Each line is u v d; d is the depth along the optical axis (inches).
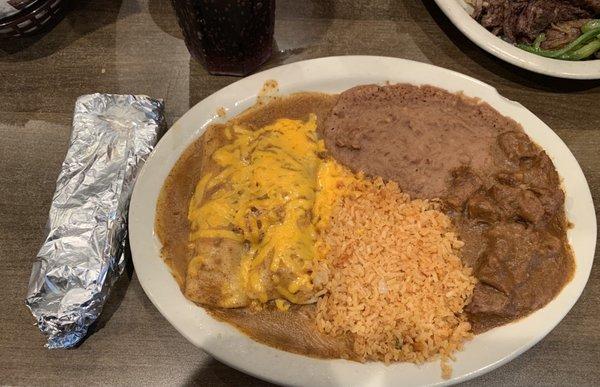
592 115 13.4
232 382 10.7
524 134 12.2
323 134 12.6
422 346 10.2
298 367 9.9
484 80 13.8
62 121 13.5
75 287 10.3
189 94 13.6
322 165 12.0
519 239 11.0
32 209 12.4
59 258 10.5
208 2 11.1
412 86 12.8
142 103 12.4
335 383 9.7
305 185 11.1
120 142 11.9
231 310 10.6
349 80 12.9
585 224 11.3
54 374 10.7
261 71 13.2
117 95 12.4
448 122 12.5
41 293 10.3
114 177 11.4
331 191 11.7
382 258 10.9
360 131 12.3
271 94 12.7
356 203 11.5
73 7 14.6
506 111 12.5
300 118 12.8
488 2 13.6
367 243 11.1
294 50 14.1
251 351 10.0
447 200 11.6
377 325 10.4
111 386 10.6
